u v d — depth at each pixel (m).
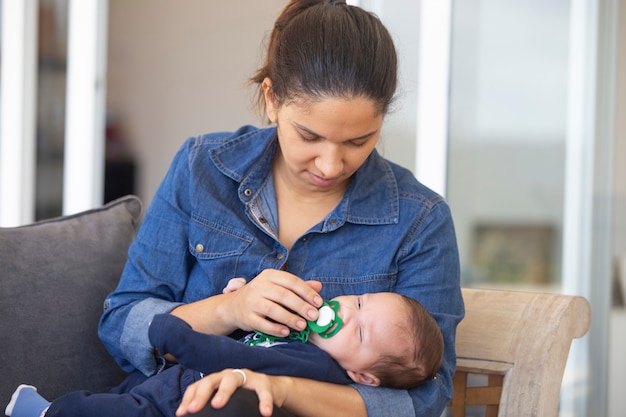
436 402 1.47
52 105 3.23
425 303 1.53
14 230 1.74
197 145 1.66
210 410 1.18
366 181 1.59
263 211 1.59
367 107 1.36
